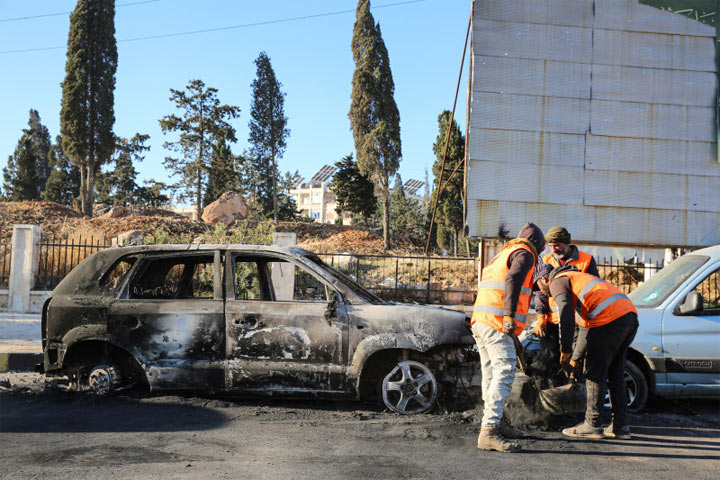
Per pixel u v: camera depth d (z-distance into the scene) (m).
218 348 5.56
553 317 5.35
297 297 8.55
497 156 12.06
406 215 56.91
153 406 5.45
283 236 12.95
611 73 12.29
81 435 4.52
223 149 55.84
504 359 4.43
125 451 4.11
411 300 12.97
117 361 5.96
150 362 5.61
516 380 5.25
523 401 5.23
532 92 12.16
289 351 5.46
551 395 5.10
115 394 5.82
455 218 33.41
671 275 6.31
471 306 12.41
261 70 42.91
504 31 12.19
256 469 3.76
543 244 4.66
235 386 5.52
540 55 12.21
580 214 12.09
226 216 27.19
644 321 5.85
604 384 4.75
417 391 5.36
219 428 4.77
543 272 5.15
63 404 5.52
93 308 5.76
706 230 12.19
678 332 5.80
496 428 4.38
